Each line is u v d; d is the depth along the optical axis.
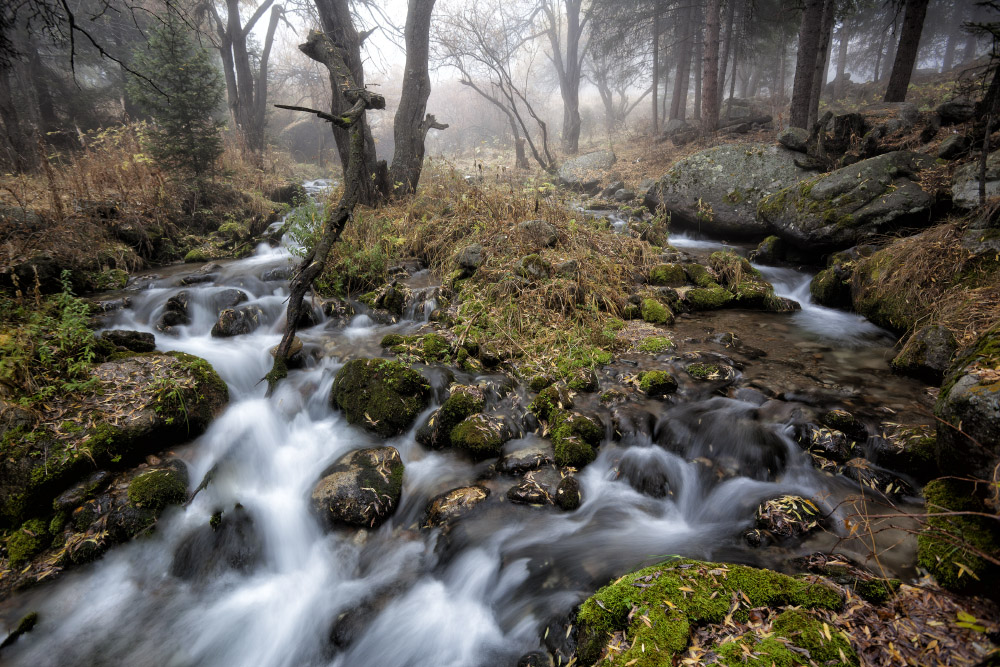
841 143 10.26
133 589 3.21
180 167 11.05
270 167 16.47
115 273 7.68
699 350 5.49
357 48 9.75
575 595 2.83
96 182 9.09
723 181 10.66
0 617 2.96
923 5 12.24
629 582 2.50
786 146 10.42
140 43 15.67
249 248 9.52
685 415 4.29
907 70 12.69
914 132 9.76
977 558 2.43
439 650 2.75
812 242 7.83
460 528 3.40
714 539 3.18
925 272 5.56
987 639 2.04
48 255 6.96
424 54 10.31
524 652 2.63
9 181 9.37
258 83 19.70
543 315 5.91
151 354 4.79
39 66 17.30
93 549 3.27
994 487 2.53
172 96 10.44
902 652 2.02
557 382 4.84
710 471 3.75
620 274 7.07
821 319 6.40
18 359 4.02
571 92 23.02
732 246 10.00
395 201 9.91
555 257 6.75
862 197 7.47
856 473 3.48
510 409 4.55
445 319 6.16
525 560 3.14
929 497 2.92
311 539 3.54
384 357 5.49
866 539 2.90
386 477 3.76
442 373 4.96
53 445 3.65
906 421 3.93
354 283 7.26
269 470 4.13
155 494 3.54
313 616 3.04
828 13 12.09
